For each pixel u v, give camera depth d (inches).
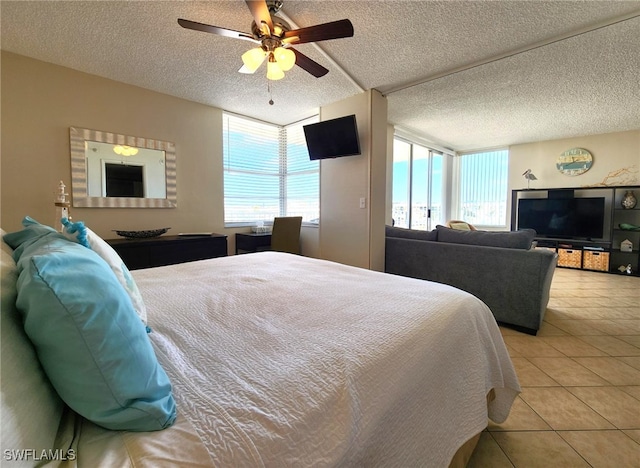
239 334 37.3
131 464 19.5
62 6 75.8
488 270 109.7
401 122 178.2
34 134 102.7
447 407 39.0
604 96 134.7
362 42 93.5
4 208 98.3
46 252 24.0
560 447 53.3
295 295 52.4
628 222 194.1
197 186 147.3
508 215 240.4
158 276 65.8
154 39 91.1
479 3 76.0
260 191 181.6
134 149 125.6
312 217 178.2
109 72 112.8
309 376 28.8
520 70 110.7
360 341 35.3
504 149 241.4
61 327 20.1
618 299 137.8
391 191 185.6
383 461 29.3
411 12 79.6
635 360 83.4
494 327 53.6
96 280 22.6
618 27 84.6
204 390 26.5
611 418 60.4
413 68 110.7
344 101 141.7
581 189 202.1
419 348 37.1
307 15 80.8
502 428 57.9
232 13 80.0
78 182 111.9
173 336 36.8
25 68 100.4
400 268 137.6
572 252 203.0
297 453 22.8
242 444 21.5
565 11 79.0
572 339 96.7
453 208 267.3
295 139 184.5
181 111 140.0
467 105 148.0
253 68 80.2
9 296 21.4
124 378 21.6
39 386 20.1
